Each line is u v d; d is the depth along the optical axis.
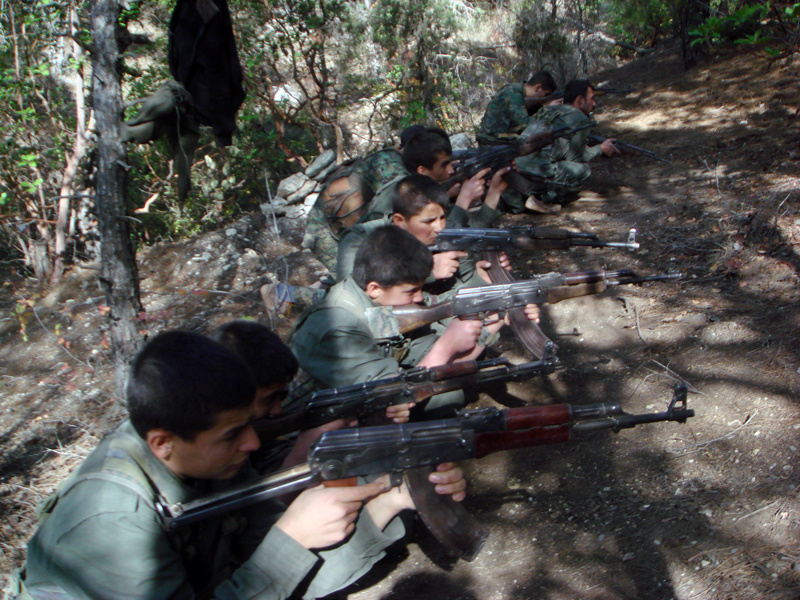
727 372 3.55
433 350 3.11
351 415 2.57
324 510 1.82
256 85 8.99
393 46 9.62
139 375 1.62
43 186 7.98
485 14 11.96
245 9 8.43
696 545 2.68
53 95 8.11
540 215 6.28
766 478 2.89
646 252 5.01
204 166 8.88
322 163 7.44
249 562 1.81
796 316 3.75
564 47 10.84
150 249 7.45
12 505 4.27
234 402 1.63
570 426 2.12
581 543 2.86
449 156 4.45
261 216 7.60
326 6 8.48
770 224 4.57
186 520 1.72
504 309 3.21
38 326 6.68
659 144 7.21
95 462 1.70
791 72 7.77
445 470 2.06
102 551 1.59
